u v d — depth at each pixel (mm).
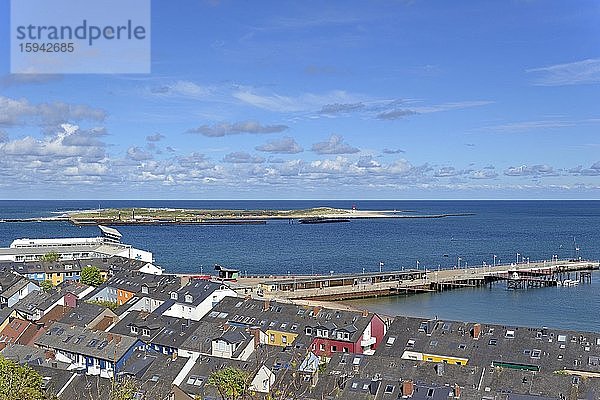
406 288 197250
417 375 80875
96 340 99438
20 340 104688
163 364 85062
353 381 77438
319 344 106812
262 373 77312
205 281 136625
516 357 94250
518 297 191125
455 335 100375
